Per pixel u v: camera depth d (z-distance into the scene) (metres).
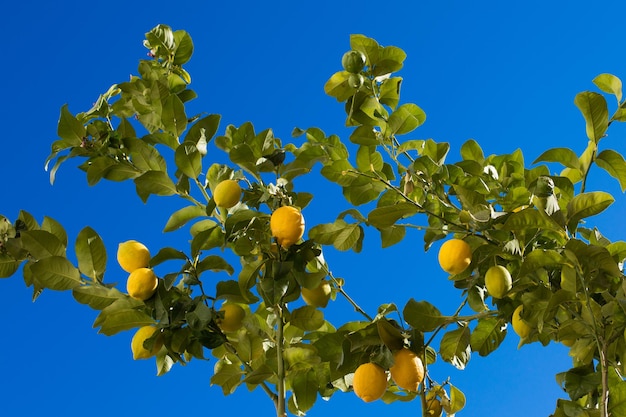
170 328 2.67
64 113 2.78
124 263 2.69
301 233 2.63
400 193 2.75
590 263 2.48
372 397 2.60
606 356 2.53
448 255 2.62
